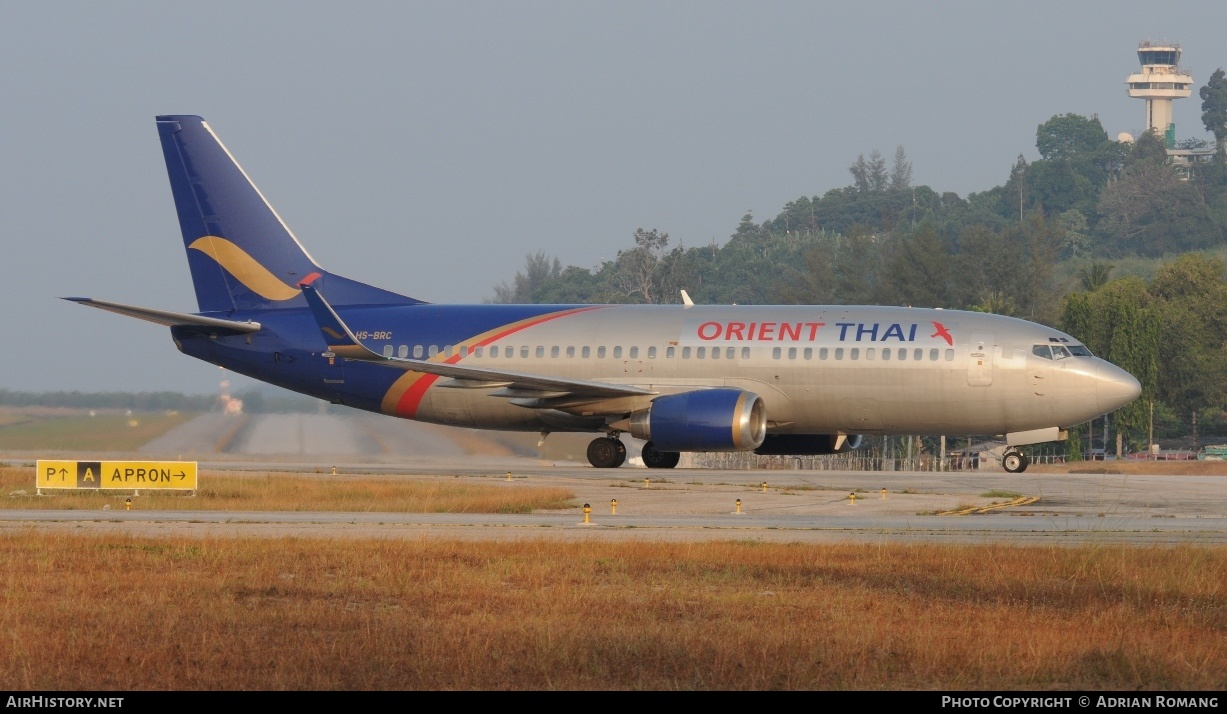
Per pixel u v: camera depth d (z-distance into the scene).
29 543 99.31
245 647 65.25
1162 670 62.47
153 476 145.38
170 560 91.75
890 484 162.75
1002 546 99.12
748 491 150.00
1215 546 100.38
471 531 111.50
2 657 63.09
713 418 180.00
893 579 85.75
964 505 136.12
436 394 198.75
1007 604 78.56
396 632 68.19
